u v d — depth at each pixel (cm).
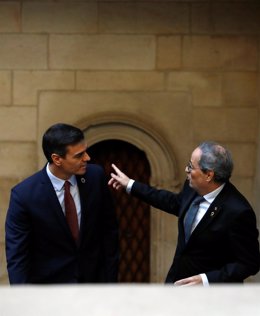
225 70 1084
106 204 647
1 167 1094
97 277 645
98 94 1084
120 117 1081
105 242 653
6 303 165
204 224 587
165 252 1130
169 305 164
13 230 605
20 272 593
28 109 1084
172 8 1067
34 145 1091
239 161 1101
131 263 1177
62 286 176
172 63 1080
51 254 618
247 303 165
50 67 1075
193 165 584
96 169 636
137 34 1072
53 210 602
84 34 1071
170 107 1088
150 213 1149
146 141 1092
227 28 1073
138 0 1064
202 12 1068
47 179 605
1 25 1064
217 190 590
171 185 1098
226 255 601
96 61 1077
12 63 1073
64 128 588
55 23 1066
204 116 1091
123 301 166
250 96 1088
